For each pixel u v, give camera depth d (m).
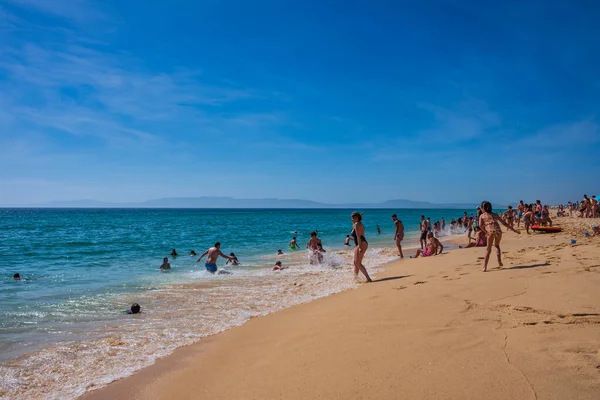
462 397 3.03
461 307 5.40
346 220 76.94
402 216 106.06
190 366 4.62
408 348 4.14
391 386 3.35
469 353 3.81
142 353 5.20
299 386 3.61
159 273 13.39
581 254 9.03
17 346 5.61
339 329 5.19
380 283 9.04
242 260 16.97
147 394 3.93
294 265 14.89
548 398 2.89
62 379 4.41
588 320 4.35
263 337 5.50
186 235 34.06
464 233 31.81
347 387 3.44
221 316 7.11
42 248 22.72
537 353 3.62
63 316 7.38
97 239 29.38
